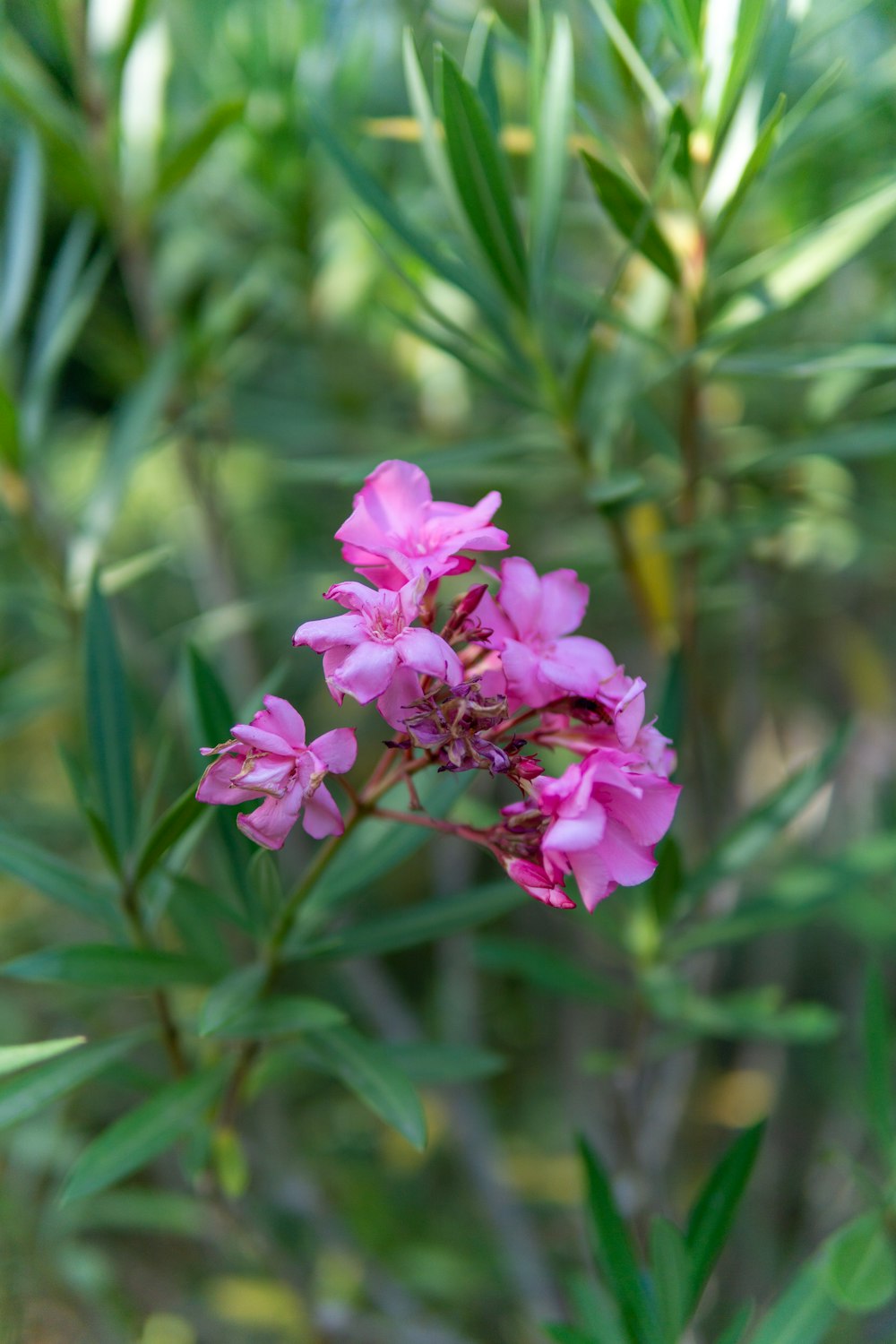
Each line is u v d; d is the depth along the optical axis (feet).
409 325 2.92
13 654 4.05
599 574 3.38
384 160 3.75
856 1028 4.25
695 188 2.80
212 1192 2.93
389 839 2.70
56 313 3.16
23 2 3.34
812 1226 4.02
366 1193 4.26
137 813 2.74
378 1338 3.35
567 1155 4.37
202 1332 3.73
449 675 2.31
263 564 4.76
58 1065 2.62
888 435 2.95
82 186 3.26
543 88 2.75
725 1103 4.31
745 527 3.04
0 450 3.05
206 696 2.67
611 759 2.39
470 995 4.40
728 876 2.94
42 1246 3.37
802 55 2.95
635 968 2.99
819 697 4.35
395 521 2.44
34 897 4.47
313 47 3.40
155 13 3.27
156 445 3.18
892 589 4.21
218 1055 2.93
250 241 3.88
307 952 2.62
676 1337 2.49
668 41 2.90
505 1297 3.99
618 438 3.27
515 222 2.76
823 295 3.51
